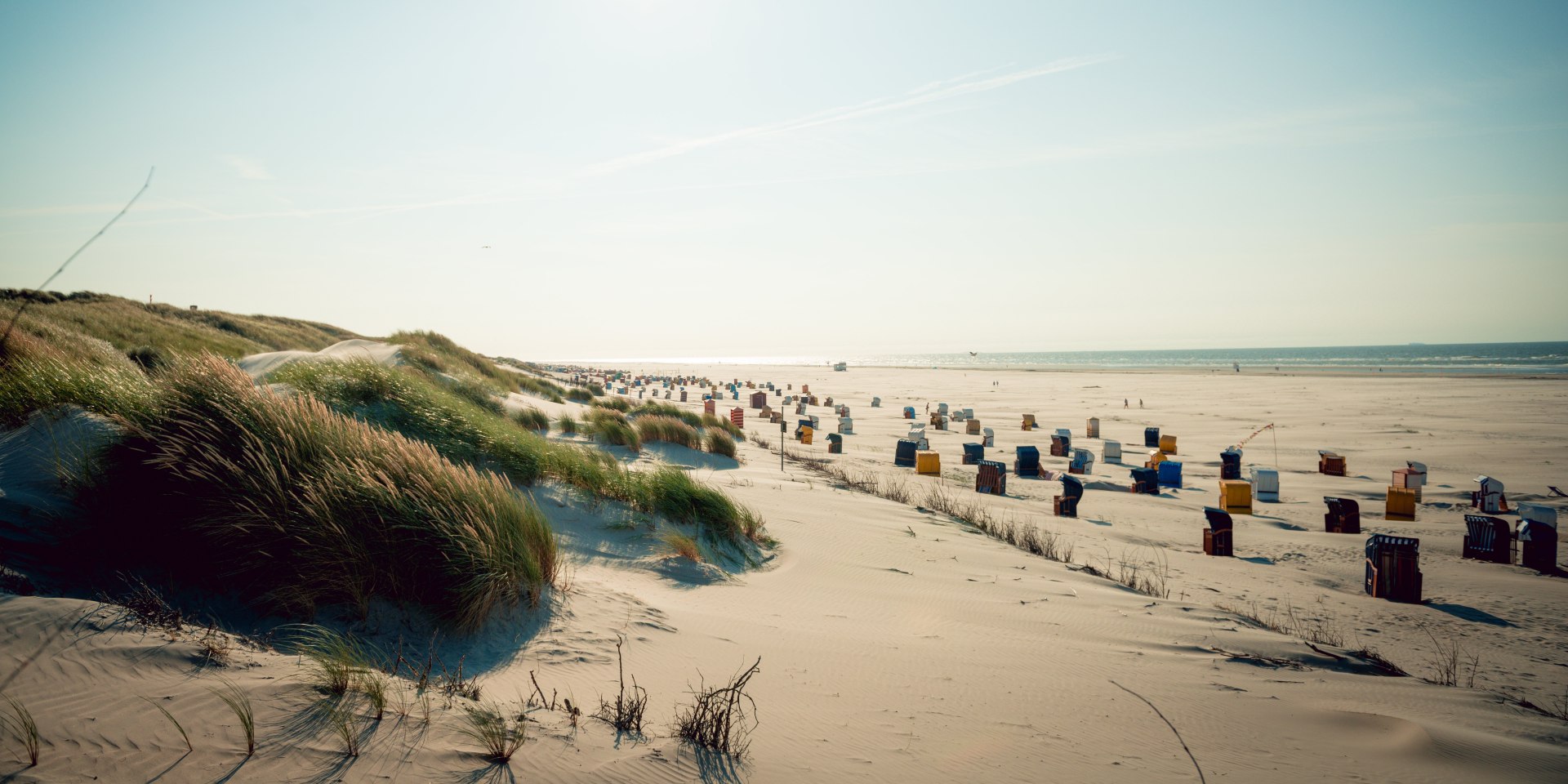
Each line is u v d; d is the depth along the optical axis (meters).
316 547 5.17
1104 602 8.70
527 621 5.55
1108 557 12.55
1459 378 68.19
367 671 3.95
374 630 4.98
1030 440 33.91
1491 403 44.16
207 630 4.22
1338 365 111.94
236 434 6.16
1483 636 9.02
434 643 4.98
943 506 16.16
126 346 20.03
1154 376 87.12
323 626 4.87
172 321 32.50
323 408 7.09
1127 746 4.57
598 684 4.71
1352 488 21.16
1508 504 18.66
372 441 6.75
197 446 5.79
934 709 4.96
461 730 3.60
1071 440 33.66
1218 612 8.79
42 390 7.41
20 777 2.73
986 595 8.60
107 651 3.65
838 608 7.62
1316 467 25.27
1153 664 6.43
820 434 36.81
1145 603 8.85
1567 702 6.75
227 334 34.47
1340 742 4.84
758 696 4.86
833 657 5.86
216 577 5.16
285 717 3.40
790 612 7.22
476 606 5.20
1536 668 7.80
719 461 18.47
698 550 8.73
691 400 63.34
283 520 5.30
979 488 19.97
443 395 12.80
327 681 3.79
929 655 6.17
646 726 4.09
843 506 13.98
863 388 78.19
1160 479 21.66
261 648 4.20
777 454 24.38
